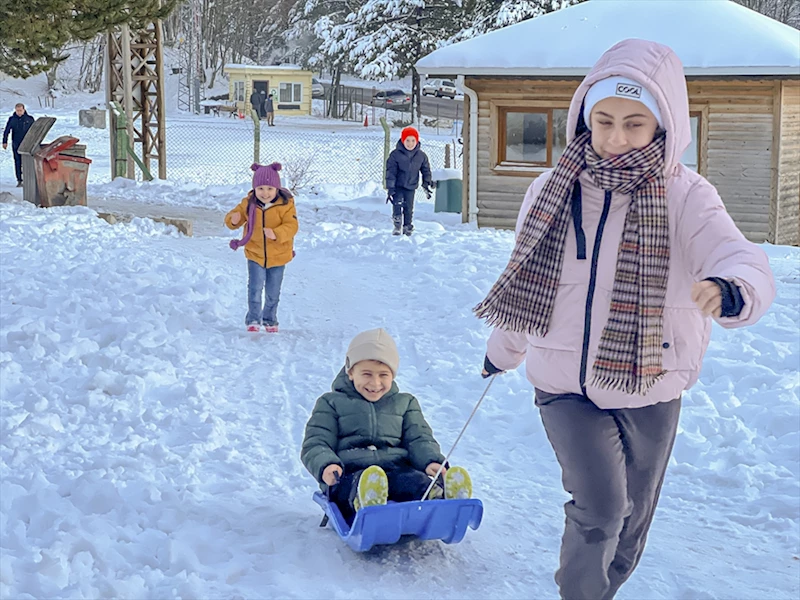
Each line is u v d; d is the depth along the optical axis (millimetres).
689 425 6363
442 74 19000
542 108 18766
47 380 7195
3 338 8164
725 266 3082
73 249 13055
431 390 7496
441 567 4355
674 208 3318
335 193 23469
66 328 8578
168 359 7938
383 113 65625
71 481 5105
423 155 16234
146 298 9727
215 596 3957
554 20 19500
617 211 3363
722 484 5562
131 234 15141
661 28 18359
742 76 17219
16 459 5539
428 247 14094
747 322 2969
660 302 3291
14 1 17172
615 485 3381
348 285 11750
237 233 16812
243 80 65750
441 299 10758
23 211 16328
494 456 6062
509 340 3824
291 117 64125
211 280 11039
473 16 54281
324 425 4688
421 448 4652
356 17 59375
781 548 4730
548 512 5109
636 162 3301
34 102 65750
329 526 4727
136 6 18500
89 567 4152
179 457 5672
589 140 3465
